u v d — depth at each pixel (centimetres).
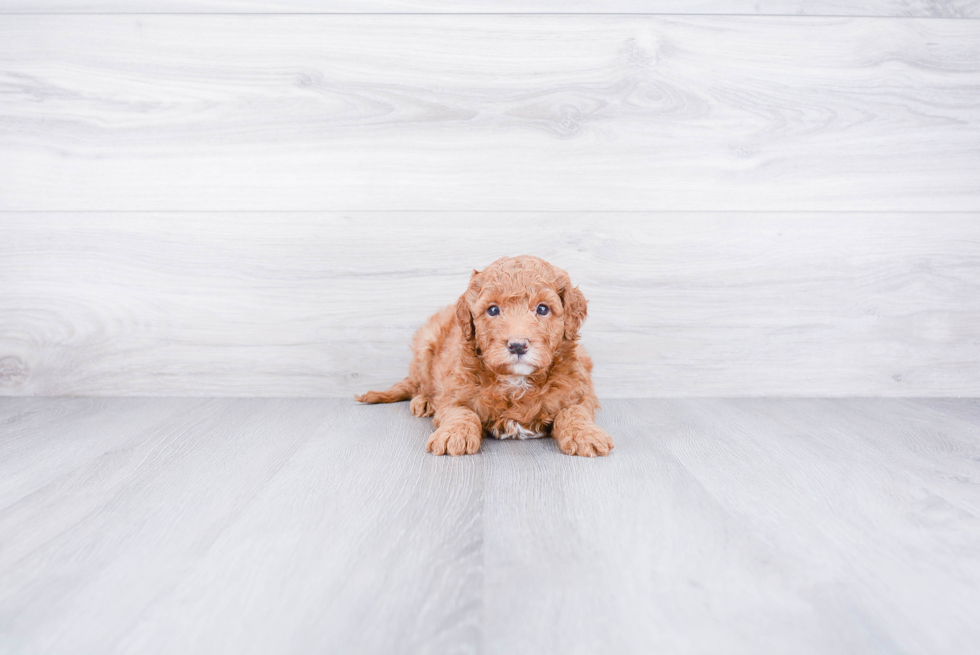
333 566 111
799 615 96
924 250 247
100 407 235
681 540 121
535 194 246
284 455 176
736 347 249
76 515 134
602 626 92
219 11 240
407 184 246
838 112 244
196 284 249
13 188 245
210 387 251
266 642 88
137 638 90
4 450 181
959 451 181
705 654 86
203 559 114
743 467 166
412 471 163
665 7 240
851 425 210
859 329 249
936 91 243
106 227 246
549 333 181
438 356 220
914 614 96
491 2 240
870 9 240
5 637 90
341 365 252
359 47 242
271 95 243
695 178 245
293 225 247
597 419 218
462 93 243
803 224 246
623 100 243
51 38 241
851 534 125
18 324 249
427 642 89
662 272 248
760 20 241
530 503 141
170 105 243
